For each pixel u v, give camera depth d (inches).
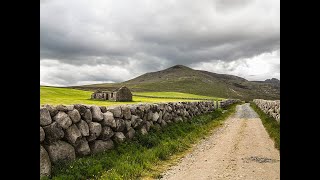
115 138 459.5
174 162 440.8
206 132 765.9
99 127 415.8
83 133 385.7
